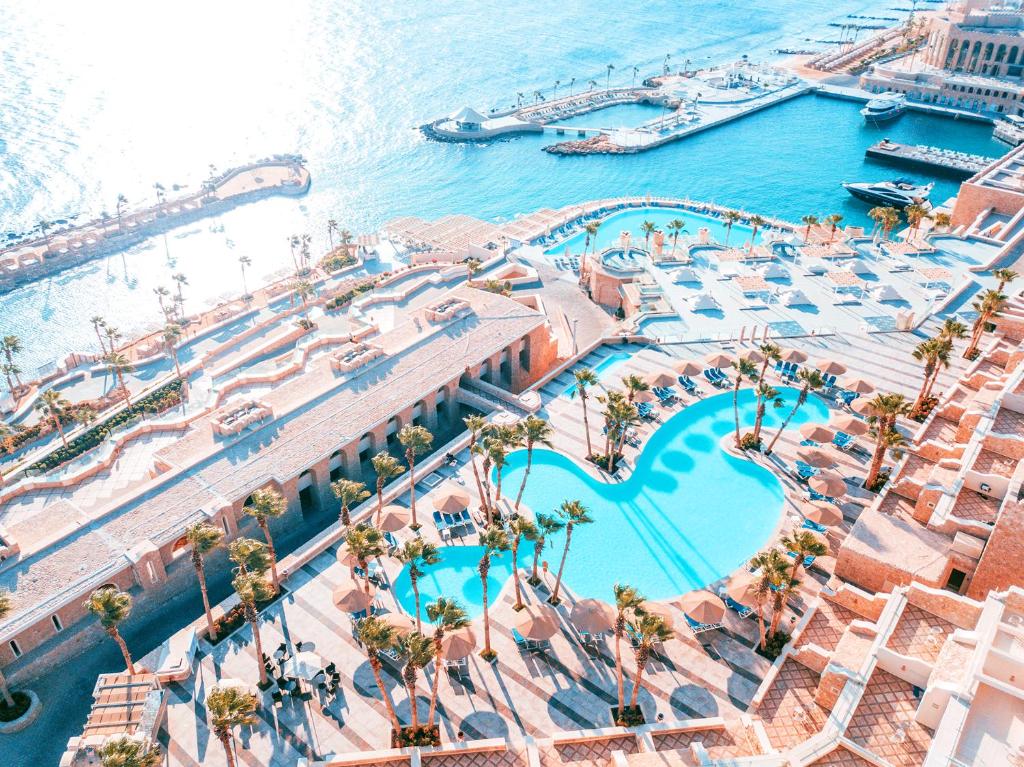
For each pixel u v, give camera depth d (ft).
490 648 165.27
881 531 175.63
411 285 367.45
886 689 129.49
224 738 126.62
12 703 163.84
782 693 151.02
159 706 151.33
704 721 143.13
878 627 140.97
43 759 155.12
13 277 466.29
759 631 168.45
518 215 495.82
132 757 120.16
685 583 185.06
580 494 216.54
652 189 568.82
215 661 166.81
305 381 253.24
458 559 194.59
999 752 103.76
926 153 584.81
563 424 248.52
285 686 157.69
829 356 279.08
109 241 508.53
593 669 161.99
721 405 254.88
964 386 236.43
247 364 337.72
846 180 568.41
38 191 607.78
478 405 260.21
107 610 149.18
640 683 157.58
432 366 261.65
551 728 148.77
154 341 386.93
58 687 170.40
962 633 125.18
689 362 262.67
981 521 165.27
